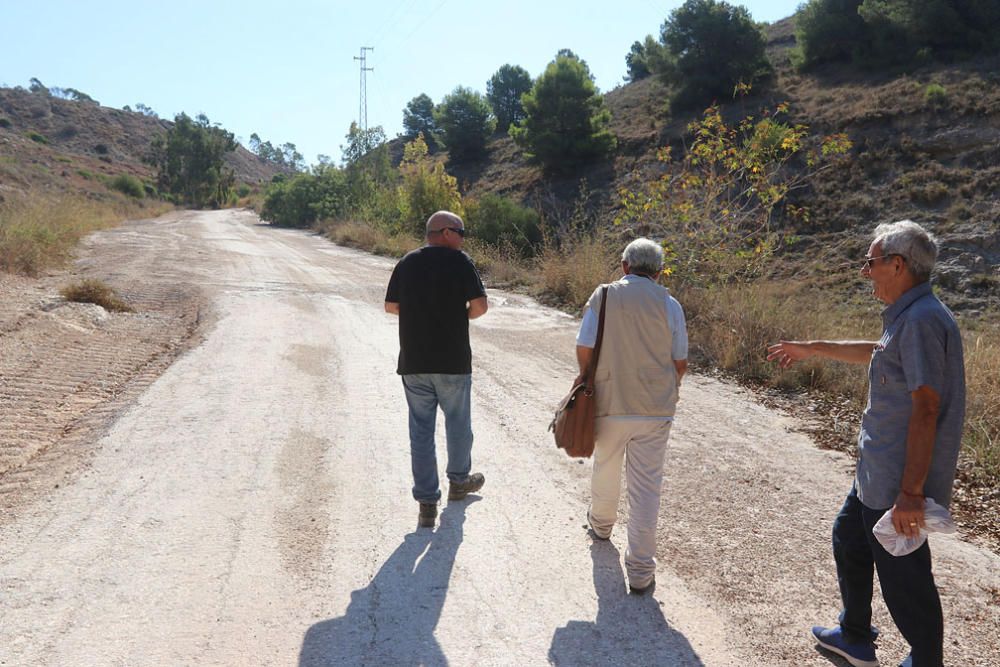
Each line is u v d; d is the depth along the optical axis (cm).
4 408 567
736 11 3931
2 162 5075
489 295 1377
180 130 9369
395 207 3042
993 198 2289
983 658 291
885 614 325
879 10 3500
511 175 4588
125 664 272
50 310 928
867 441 259
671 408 334
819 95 3384
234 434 545
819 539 398
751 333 817
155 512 406
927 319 240
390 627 303
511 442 554
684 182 1166
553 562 364
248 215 6047
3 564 342
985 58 3098
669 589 341
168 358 792
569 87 4034
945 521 235
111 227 3166
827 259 2245
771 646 298
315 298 1262
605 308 336
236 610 311
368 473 477
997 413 582
